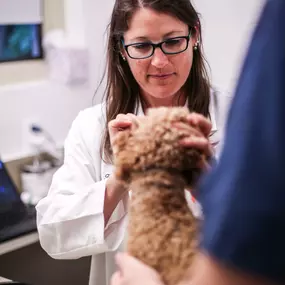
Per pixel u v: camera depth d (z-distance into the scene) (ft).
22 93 8.14
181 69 4.47
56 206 4.75
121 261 2.71
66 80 8.50
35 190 7.98
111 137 3.43
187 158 2.73
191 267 2.40
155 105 4.96
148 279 2.46
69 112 8.80
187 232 2.60
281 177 1.78
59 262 6.33
